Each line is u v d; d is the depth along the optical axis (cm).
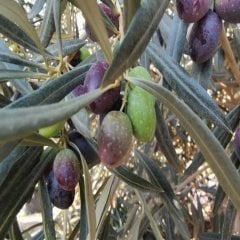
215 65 30
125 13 12
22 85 18
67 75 15
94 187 35
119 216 38
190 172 24
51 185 17
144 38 11
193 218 34
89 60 19
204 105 16
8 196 17
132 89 13
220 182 13
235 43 23
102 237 24
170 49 20
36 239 28
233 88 37
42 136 15
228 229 22
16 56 18
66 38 25
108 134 12
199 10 16
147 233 30
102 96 13
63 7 18
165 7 11
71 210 42
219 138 21
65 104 9
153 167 23
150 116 13
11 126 8
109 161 12
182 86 17
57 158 16
